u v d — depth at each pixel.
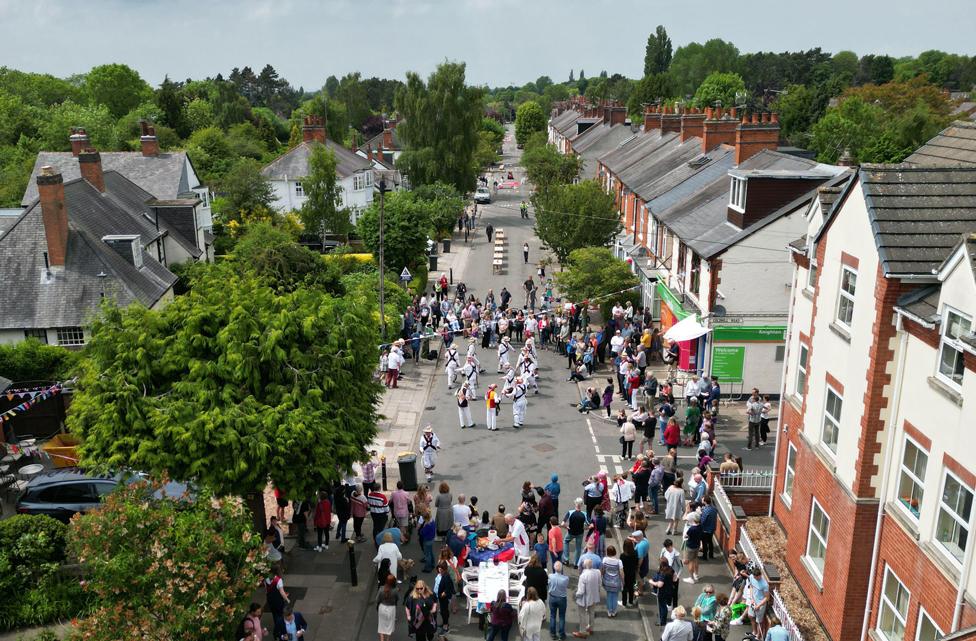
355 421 18.83
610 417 29.95
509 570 18.16
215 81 136.25
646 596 18.67
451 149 73.12
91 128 82.06
